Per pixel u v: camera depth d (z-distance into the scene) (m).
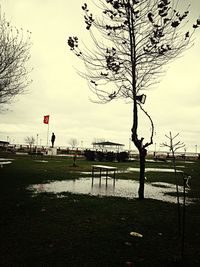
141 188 11.88
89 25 11.32
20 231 6.67
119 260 5.21
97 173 23.78
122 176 22.38
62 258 5.18
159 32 10.78
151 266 5.02
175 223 8.03
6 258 5.08
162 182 19.23
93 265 4.94
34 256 5.21
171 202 11.66
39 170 23.00
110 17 11.20
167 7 10.50
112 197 11.99
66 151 70.12
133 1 10.77
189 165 40.34
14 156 45.47
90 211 9.02
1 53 19.23
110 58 11.47
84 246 5.84
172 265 5.09
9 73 19.97
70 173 22.38
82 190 14.00
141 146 11.92
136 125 11.72
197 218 8.78
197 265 5.15
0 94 20.28
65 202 10.29
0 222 7.37
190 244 6.27
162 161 51.81
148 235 6.80
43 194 11.88
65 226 7.21
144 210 9.57
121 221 7.96
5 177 17.19
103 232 6.84
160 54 11.06
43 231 6.72
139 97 11.40
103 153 46.53
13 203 9.76
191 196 13.67
